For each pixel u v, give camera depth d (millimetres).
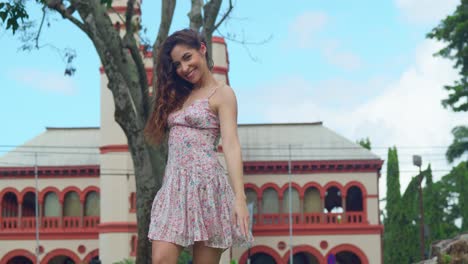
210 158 5285
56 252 58375
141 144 18281
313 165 58312
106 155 54469
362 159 57875
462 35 49656
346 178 58281
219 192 5270
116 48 17188
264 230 57562
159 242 5133
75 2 17578
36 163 57719
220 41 54719
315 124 62312
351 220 57531
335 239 57219
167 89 5367
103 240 54000
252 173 58906
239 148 5195
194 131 5293
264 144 60656
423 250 49062
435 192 76062
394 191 70438
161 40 17250
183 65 5281
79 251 58312
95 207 59844
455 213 88875
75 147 61156
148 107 17547
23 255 58500
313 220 57969
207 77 5410
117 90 18266
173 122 5340
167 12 17234
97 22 17156
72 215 59656
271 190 59094
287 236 57562
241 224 4980
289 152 57344
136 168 18516
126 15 17078
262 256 62594
